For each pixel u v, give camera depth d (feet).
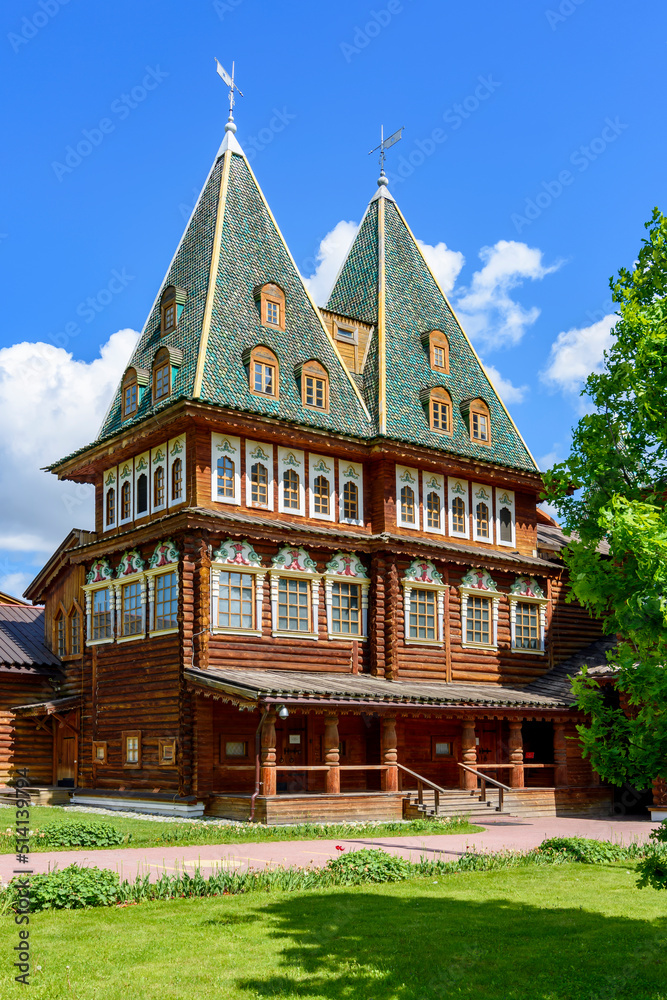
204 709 94.53
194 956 34.40
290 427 105.60
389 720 96.37
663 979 33.04
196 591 96.84
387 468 115.03
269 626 101.86
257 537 101.40
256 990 30.68
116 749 106.22
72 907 42.37
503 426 133.39
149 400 110.63
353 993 30.86
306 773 102.47
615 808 110.63
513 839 73.61
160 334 114.62
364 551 112.06
